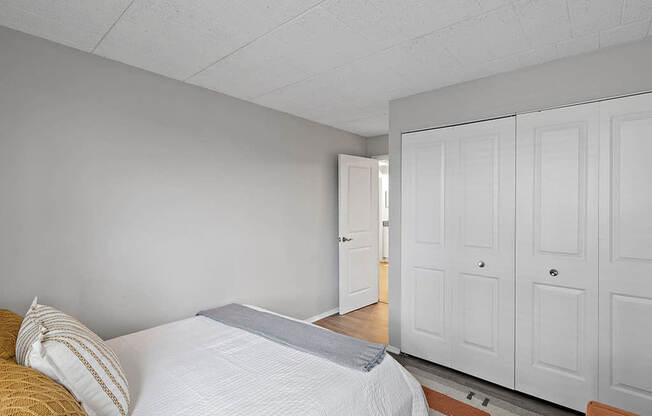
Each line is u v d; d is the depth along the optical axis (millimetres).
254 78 2598
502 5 1643
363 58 2240
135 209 2371
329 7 1665
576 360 2148
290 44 2057
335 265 4164
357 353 1770
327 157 4070
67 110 2064
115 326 2268
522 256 2355
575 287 2150
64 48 2055
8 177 1850
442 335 2754
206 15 1738
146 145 2434
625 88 2002
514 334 2389
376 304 4562
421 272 2883
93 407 1140
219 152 2908
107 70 2236
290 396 1394
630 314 1978
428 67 2385
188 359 1736
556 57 2211
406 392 1704
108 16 1750
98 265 2191
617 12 1688
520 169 2371
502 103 2461
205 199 2799
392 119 3102
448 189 2723
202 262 2773
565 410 2176
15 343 1354
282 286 3484
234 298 3018
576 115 2162
